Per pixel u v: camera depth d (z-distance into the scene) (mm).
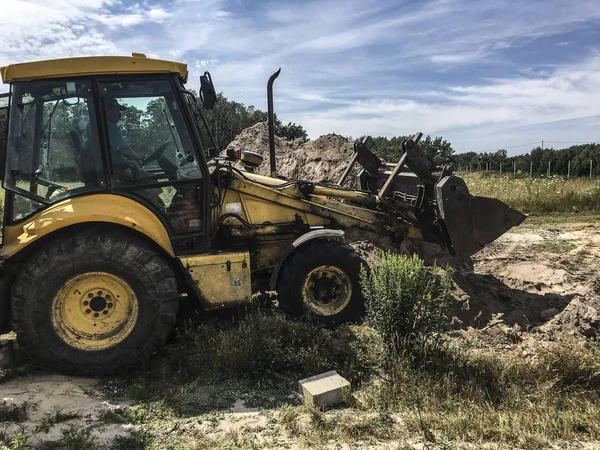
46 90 3900
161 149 4184
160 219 4215
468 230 4926
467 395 3438
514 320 4750
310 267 4578
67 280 3764
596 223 9250
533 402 3404
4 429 3113
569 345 3834
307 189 5133
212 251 4383
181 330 4488
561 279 5773
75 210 3791
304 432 3076
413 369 3695
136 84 4070
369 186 6449
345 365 3906
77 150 3994
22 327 3721
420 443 2951
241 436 3062
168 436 3078
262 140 10539
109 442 3006
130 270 3832
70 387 3717
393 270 3902
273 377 3832
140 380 3832
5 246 3809
